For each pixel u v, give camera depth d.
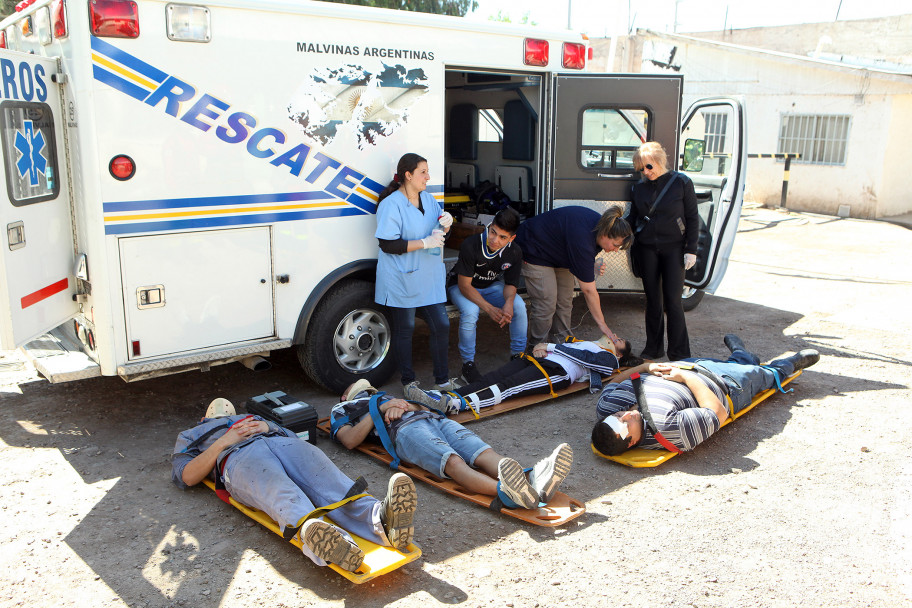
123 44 3.99
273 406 4.27
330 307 4.98
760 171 15.72
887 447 4.43
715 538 3.45
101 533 3.48
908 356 6.16
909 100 13.83
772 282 8.96
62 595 3.02
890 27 17.89
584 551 3.34
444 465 3.79
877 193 14.03
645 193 5.73
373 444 4.34
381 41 4.92
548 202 6.17
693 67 16.44
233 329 4.60
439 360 5.18
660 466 4.20
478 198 7.11
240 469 3.46
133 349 4.28
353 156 4.91
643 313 7.61
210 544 3.40
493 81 6.68
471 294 5.33
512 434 4.61
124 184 4.10
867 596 3.03
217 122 4.34
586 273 5.31
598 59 20.66
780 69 15.07
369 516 3.21
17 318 3.85
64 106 4.12
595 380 5.06
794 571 3.20
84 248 4.20
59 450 4.34
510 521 3.60
